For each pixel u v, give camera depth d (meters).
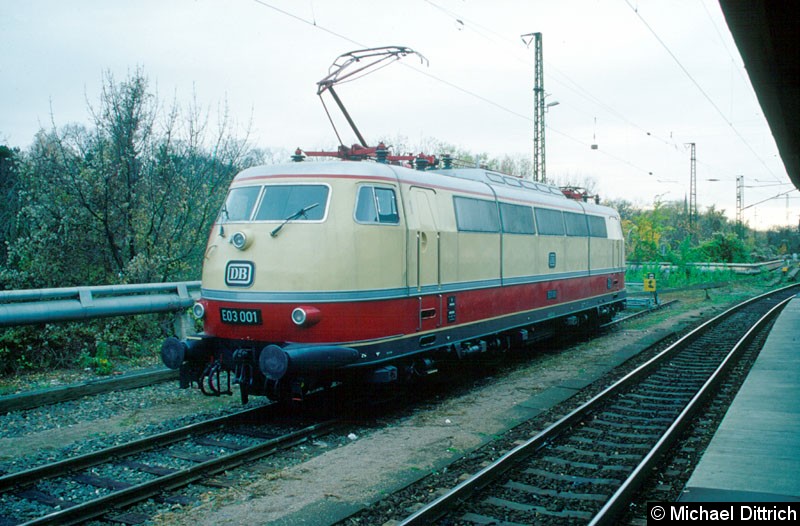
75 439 7.30
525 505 5.50
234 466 6.45
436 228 9.29
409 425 8.16
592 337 16.53
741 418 8.02
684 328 18.00
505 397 9.76
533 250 12.51
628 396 9.66
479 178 11.55
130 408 8.68
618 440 7.45
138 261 12.52
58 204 12.51
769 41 6.05
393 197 8.46
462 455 6.88
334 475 6.26
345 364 7.66
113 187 12.80
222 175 14.90
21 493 5.76
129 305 10.82
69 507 5.48
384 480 6.10
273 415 8.54
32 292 9.43
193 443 7.24
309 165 8.23
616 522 5.11
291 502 5.57
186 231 13.99
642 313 21.66
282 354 7.13
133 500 5.54
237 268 8.04
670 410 8.84
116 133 13.20
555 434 7.47
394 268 8.34
